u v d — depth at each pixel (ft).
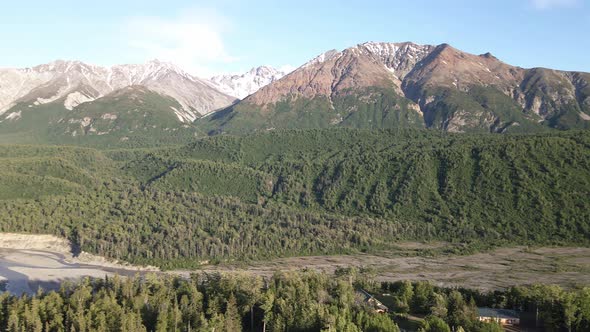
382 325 435.94
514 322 498.28
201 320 476.95
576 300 489.26
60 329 463.42
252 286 537.24
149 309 510.58
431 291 555.69
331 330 419.54
